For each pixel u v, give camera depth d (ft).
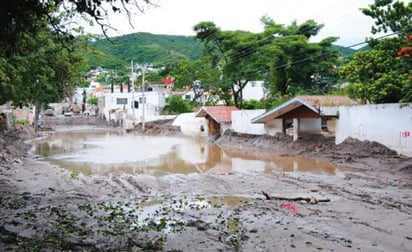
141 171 66.54
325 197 43.11
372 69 76.02
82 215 35.53
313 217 34.99
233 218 34.96
